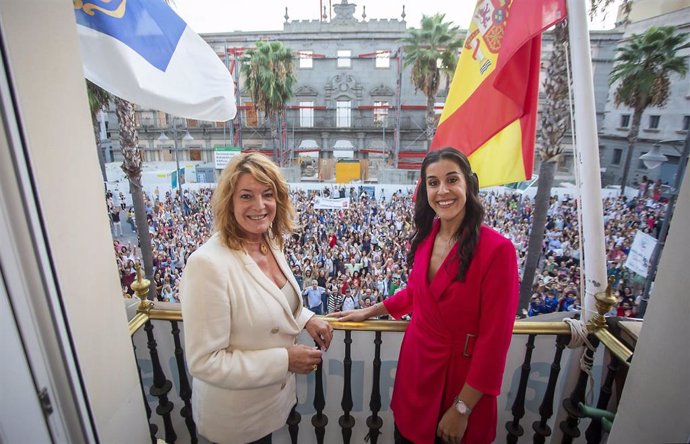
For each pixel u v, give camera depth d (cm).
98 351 115
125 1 234
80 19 223
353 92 2959
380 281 1016
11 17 86
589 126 198
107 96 1216
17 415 95
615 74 1688
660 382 99
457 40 1872
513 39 223
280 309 144
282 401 162
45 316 91
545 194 792
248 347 139
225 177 138
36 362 92
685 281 93
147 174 2109
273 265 159
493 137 284
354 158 3084
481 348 138
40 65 94
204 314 126
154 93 250
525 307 814
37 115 93
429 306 153
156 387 200
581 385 187
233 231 142
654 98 1638
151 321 213
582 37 194
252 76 2230
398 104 2789
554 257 1152
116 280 124
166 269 1159
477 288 141
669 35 1463
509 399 218
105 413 119
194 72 271
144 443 142
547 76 784
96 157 114
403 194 2047
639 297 816
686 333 92
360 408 228
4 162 82
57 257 98
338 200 1611
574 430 191
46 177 95
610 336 173
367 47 2878
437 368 151
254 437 153
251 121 3011
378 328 184
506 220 1644
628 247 1174
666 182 1884
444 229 159
